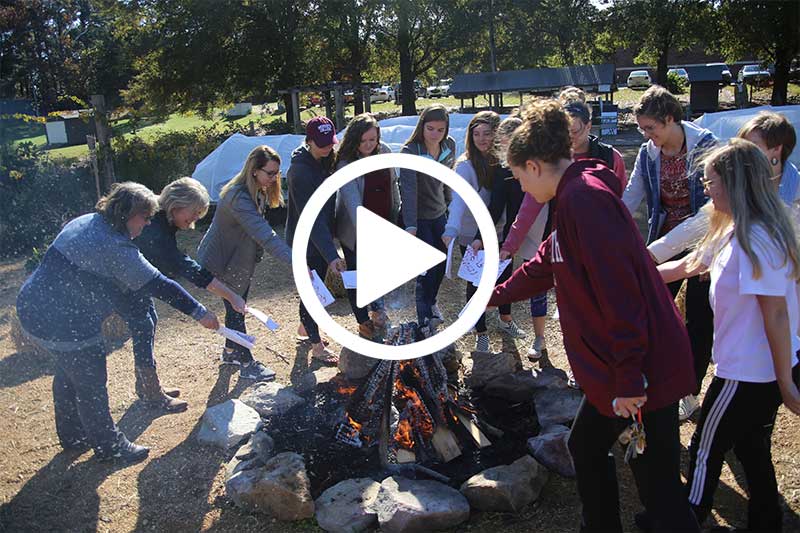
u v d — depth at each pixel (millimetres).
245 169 4207
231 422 3648
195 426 3863
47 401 4227
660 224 3682
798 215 2758
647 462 2246
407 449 3311
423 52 27031
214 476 3338
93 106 10547
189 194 3869
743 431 2555
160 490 3254
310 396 3941
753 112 9336
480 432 3434
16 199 9000
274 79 23594
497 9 25656
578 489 2506
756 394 2494
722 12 22984
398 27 24547
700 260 2771
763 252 2340
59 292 3236
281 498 2945
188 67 22297
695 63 38812
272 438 3520
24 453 3623
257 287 6617
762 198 2387
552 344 4879
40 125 11320
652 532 2277
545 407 3551
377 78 28891
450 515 2820
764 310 2371
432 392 3410
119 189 3377
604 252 2023
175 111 24688
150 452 3598
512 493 2914
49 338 3256
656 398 2154
